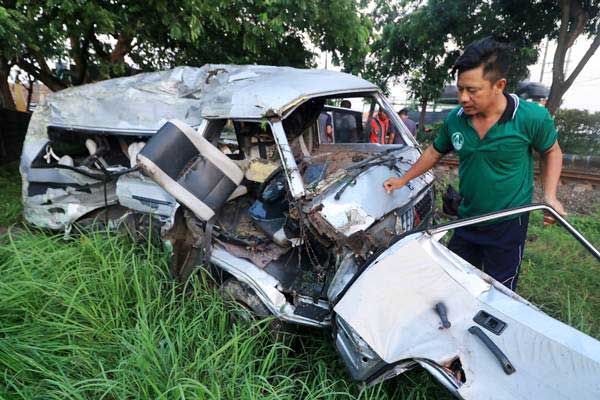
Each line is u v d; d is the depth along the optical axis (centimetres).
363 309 184
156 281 282
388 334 175
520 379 144
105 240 330
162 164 239
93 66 806
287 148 260
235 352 215
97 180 396
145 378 194
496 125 197
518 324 155
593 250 173
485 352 154
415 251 185
